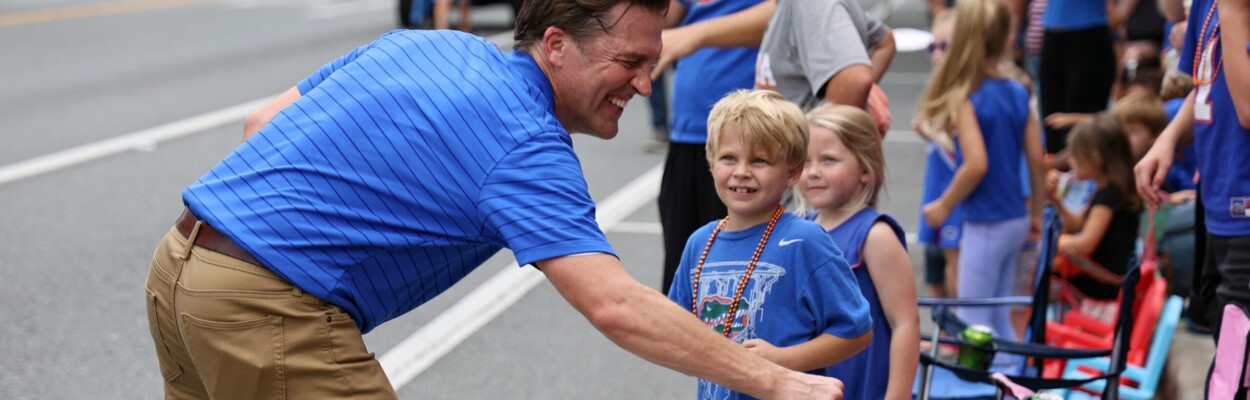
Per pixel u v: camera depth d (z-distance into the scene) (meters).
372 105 2.42
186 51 14.25
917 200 7.60
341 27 16.48
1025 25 8.70
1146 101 5.31
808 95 3.81
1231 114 3.13
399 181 2.38
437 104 2.39
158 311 2.55
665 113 9.09
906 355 3.09
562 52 2.44
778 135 2.75
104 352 4.95
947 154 5.21
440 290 2.60
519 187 2.32
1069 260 4.93
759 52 3.93
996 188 4.75
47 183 7.91
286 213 2.39
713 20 3.92
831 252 2.76
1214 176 3.20
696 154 4.24
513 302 5.62
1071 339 4.46
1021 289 5.01
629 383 4.66
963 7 4.74
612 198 7.71
